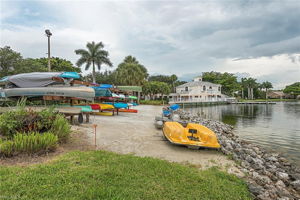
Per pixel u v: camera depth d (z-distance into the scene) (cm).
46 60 3672
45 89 877
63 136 546
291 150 803
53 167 352
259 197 315
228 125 1514
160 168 381
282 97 10381
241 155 609
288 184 450
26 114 511
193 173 374
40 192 263
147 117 1421
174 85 7512
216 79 7394
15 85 945
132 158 437
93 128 816
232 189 320
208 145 561
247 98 9588
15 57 1931
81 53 3156
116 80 3797
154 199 267
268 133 1198
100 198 257
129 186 297
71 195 261
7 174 315
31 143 423
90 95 948
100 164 384
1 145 395
